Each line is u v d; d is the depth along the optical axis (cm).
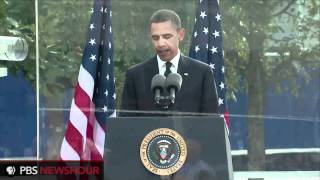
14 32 1159
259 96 1162
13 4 1158
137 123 962
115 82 1149
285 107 1161
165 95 1052
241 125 1147
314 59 1173
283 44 1179
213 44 1170
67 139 1145
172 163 952
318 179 1141
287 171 1144
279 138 1151
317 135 1156
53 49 1163
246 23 1187
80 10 1174
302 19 1179
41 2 1162
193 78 1128
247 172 1136
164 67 1138
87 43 1172
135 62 1151
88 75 1162
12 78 1152
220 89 1148
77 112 1153
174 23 1160
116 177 952
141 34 1164
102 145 1140
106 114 1144
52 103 1153
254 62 1173
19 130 1147
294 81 1170
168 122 960
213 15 1184
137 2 1169
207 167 948
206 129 957
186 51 1155
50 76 1158
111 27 1180
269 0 1184
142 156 955
